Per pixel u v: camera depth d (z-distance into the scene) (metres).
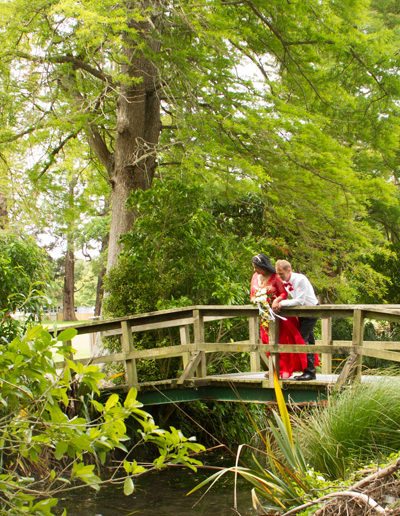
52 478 4.50
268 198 18.30
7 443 7.41
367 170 22.89
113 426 4.41
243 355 13.19
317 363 12.42
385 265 23.86
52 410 4.42
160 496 9.52
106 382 12.64
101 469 10.53
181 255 13.22
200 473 10.77
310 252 18.91
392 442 6.98
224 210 19.58
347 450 6.96
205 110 16.80
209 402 12.40
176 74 16.86
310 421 7.68
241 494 9.53
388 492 5.02
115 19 14.35
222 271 13.23
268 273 10.23
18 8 15.82
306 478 5.89
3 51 16.28
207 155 16.16
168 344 12.60
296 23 17.62
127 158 17.69
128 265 13.12
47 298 5.61
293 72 18.28
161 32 17.08
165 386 11.09
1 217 19.16
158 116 18.19
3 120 17.61
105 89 16.48
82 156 21.42
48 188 20.50
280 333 10.24
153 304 12.96
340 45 17.61
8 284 11.02
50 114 17.53
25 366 4.39
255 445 12.17
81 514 8.73
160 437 4.54
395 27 25.31
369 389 7.48
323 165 16.69
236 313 10.91
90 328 11.48
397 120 18.73
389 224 25.70
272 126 16.03
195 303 13.11
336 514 4.72
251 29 17.50
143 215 13.41
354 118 19.00
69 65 16.94
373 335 21.78
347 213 18.05
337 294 20.38
